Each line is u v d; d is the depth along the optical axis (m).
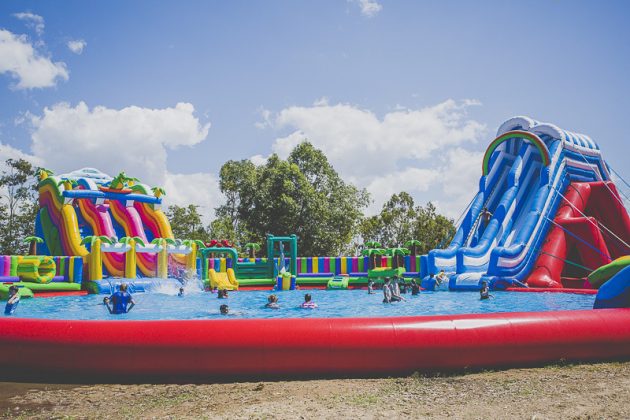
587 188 23.70
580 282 21.08
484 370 6.68
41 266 20.42
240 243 45.16
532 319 6.95
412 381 6.23
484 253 21.33
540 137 25.27
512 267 20.25
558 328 6.89
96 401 5.70
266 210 38.41
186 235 48.75
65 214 23.64
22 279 20.16
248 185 40.16
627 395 5.31
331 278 25.39
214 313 14.45
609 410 4.85
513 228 22.88
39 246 25.62
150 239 26.47
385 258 26.84
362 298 19.14
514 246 20.69
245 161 49.03
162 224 25.78
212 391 6.02
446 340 6.59
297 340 6.50
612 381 5.92
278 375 6.55
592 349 6.95
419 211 48.81
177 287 22.62
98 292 20.27
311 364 6.50
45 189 25.88
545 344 6.79
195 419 4.95
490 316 6.96
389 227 48.41
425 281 21.03
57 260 21.22
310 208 38.44
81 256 21.80
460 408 5.08
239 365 6.48
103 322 6.86
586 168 24.91
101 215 24.97
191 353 6.48
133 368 6.52
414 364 6.57
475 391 5.68
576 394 5.41
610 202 23.45
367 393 5.73
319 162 41.81
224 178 48.47
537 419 4.67
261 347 6.47
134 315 13.99
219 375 6.54
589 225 21.27
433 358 6.57
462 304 15.80
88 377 6.63
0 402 5.70
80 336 6.65
